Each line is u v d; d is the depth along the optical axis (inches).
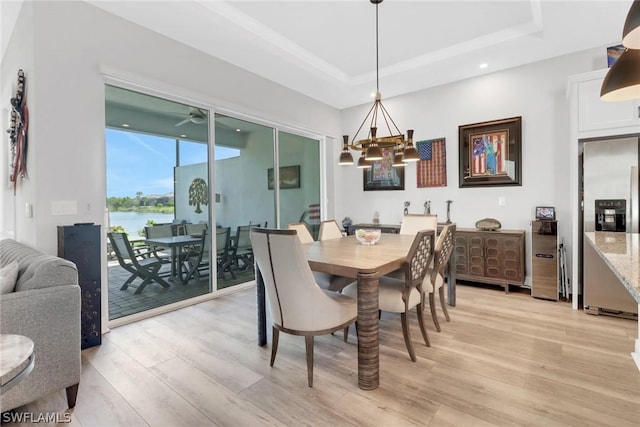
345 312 79.7
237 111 155.0
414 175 194.2
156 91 124.9
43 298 64.3
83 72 104.6
